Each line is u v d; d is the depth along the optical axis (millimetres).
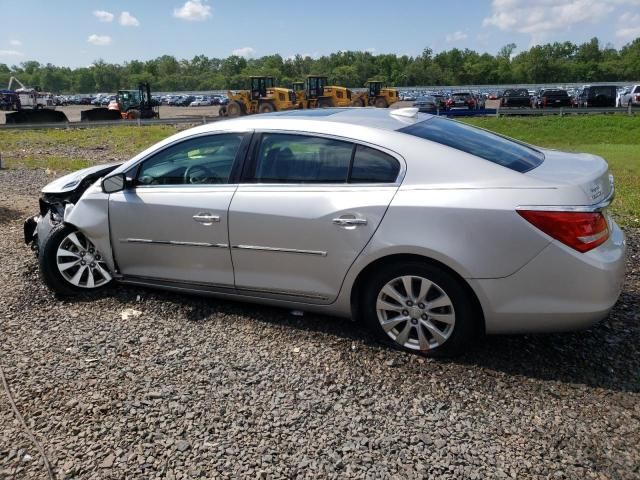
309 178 3787
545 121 29750
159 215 4262
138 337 3992
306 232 3711
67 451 2797
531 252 3189
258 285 4023
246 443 2822
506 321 3340
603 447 2736
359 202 3543
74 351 3801
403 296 3594
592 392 3189
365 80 131875
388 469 2623
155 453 2764
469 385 3291
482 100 49656
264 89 40094
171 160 4316
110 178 4395
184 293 4520
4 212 8016
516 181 3299
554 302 3227
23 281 5098
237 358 3668
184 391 3287
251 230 3908
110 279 4820
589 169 3523
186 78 146000
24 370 3562
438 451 2736
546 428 2887
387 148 3594
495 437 2828
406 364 3537
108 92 158375
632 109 30922
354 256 3584
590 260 3158
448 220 3314
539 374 3385
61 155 17641
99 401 3203
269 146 3951
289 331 4027
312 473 2611
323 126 3818
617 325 3971
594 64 121375
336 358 3637
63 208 4918
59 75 160125
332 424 2961
